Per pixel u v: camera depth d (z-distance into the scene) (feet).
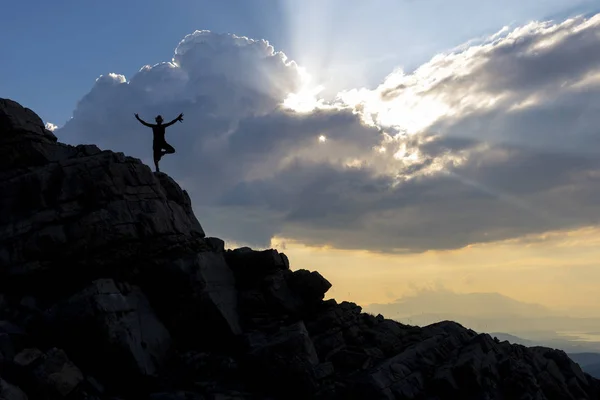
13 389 115.75
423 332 176.04
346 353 156.35
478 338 167.02
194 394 133.08
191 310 157.38
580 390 166.09
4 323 138.51
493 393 147.95
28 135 173.17
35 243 153.38
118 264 158.61
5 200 162.50
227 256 178.40
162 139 191.83
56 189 163.12
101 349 137.69
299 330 151.02
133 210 164.55
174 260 163.02
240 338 155.22
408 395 142.41
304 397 140.67
